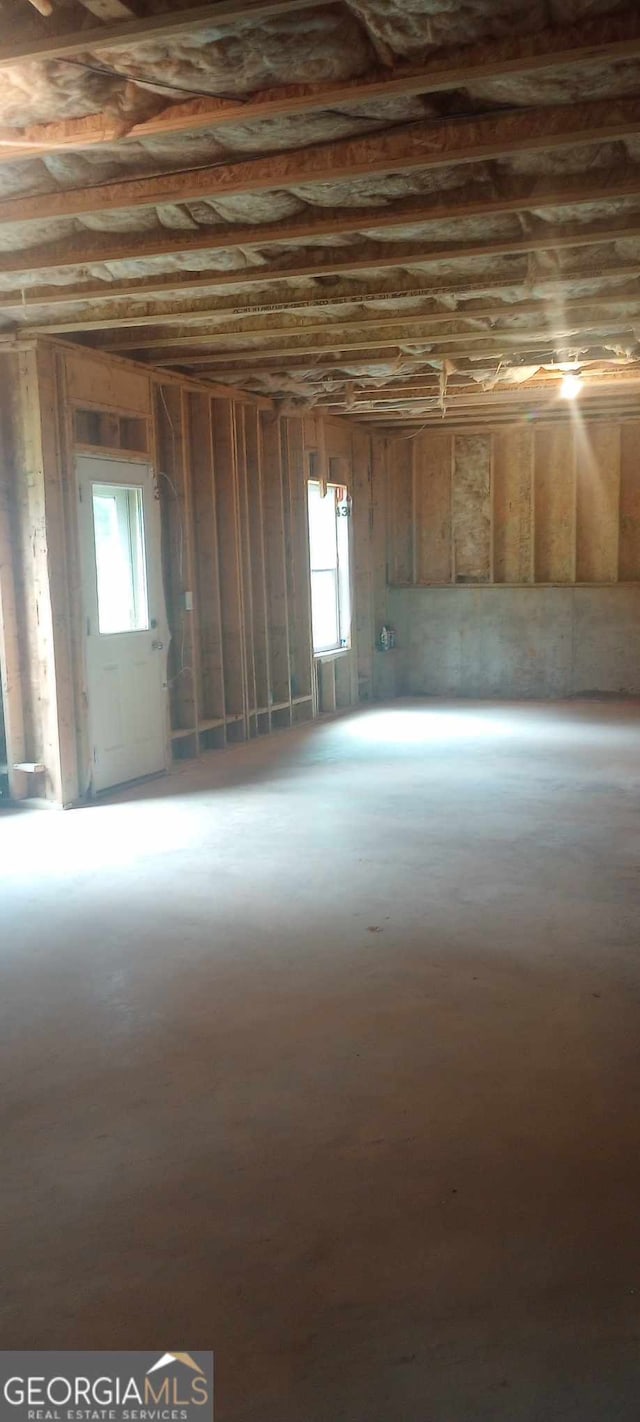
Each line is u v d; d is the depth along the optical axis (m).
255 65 3.11
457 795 6.58
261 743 8.67
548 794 6.57
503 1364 1.89
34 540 6.17
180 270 5.02
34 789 6.52
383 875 4.91
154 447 7.21
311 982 3.67
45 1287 2.12
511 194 4.14
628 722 9.57
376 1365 1.90
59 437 6.20
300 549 9.58
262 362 7.49
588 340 6.82
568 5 2.84
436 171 3.98
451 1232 2.28
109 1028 3.34
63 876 4.98
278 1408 1.80
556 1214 2.34
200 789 6.91
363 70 3.15
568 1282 2.11
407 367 7.68
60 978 3.75
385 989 3.60
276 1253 2.22
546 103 3.48
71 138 3.52
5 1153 2.63
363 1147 2.62
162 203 3.99
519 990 3.57
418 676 11.84
